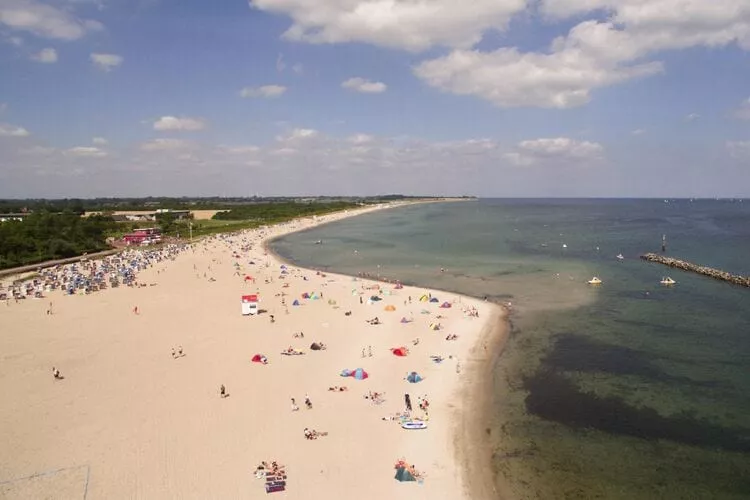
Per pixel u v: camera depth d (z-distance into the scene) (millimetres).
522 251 114375
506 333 51375
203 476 26203
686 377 39500
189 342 48594
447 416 33531
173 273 90438
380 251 121125
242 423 31953
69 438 30016
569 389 37719
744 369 40812
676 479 26734
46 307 63812
